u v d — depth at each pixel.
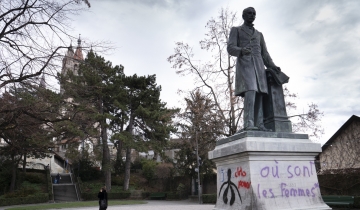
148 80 36.88
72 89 13.90
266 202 4.83
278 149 5.10
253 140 5.05
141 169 45.66
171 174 38.50
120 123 36.00
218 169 5.93
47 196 31.12
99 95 31.81
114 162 43.19
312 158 5.46
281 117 5.92
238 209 5.04
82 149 38.59
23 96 12.30
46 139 17.27
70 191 36.72
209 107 23.09
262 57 6.42
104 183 39.62
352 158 23.67
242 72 6.01
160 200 33.78
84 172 40.53
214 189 32.72
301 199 5.11
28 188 33.78
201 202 27.61
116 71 35.31
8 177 32.81
